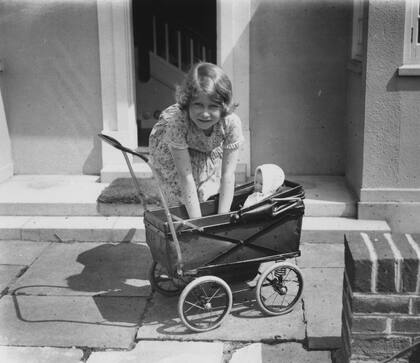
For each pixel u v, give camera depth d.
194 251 3.59
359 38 5.49
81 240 5.11
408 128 4.92
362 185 5.07
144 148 6.45
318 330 3.65
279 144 6.04
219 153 3.89
